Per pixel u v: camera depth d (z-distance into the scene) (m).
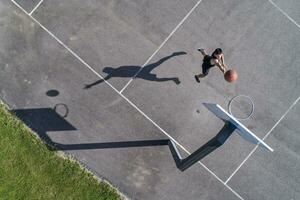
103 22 10.59
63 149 10.57
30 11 10.55
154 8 10.61
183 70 10.61
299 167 10.59
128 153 10.61
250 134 8.89
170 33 10.61
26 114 10.56
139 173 10.59
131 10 10.61
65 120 10.58
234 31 10.62
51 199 10.47
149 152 10.60
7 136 10.53
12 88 10.56
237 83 10.62
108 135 10.60
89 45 10.59
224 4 10.63
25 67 10.55
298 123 10.62
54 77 10.57
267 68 10.62
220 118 10.00
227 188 10.62
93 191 10.53
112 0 10.60
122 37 10.61
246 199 10.62
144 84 10.61
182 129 10.62
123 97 10.61
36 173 10.51
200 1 10.61
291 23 10.60
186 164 9.93
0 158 10.50
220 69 10.04
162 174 10.59
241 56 10.62
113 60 10.61
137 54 10.61
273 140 10.63
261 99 10.60
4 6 10.55
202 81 10.61
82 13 10.59
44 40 10.56
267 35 10.61
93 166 10.59
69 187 10.52
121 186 10.57
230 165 10.63
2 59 10.55
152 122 10.62
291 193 10.61
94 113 10.60
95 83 10.59
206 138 10.62
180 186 10.60
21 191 10.47
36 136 10.56
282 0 10.62
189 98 10.62
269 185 10.63
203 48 10.61
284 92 10.60
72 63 10.59
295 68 10.60
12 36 10.55
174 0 10.61
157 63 10.62
